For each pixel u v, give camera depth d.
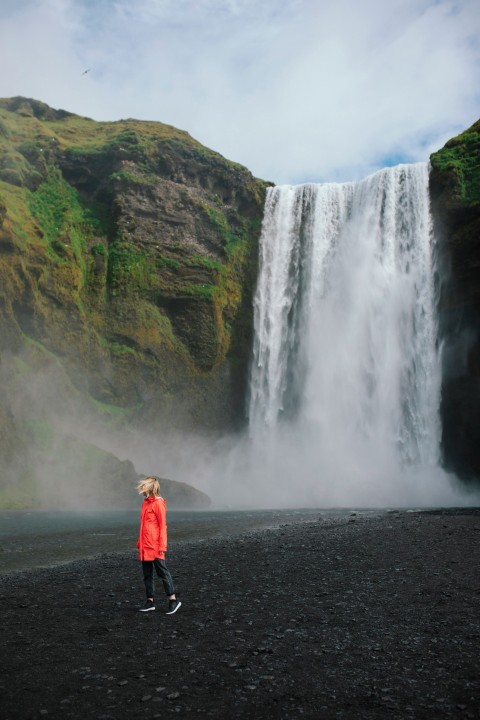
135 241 56.91
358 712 5.46
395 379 55.25
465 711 5.46
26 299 46.97
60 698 5.77
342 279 59.22
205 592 10.59
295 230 62.22
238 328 60.69
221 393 58.19
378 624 8.30
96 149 61.09
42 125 64.19
